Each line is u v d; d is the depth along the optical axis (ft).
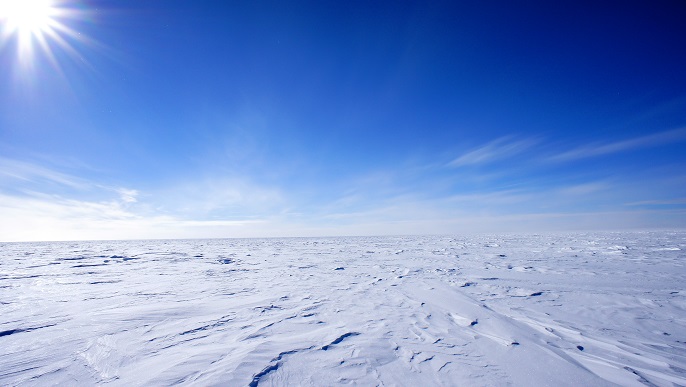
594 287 19.45
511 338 10.66
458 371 8.00
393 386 7.11
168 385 6.80
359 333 11.06
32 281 23.77
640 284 20.11
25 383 7.20
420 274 26.66
